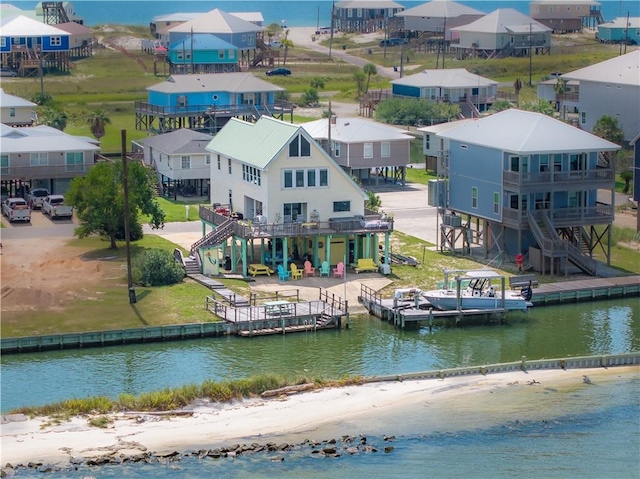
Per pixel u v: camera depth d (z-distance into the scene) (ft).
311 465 269.03
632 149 631.97
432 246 462.60
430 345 353.72
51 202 511.40
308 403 303.48
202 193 568.00
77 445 274.77
